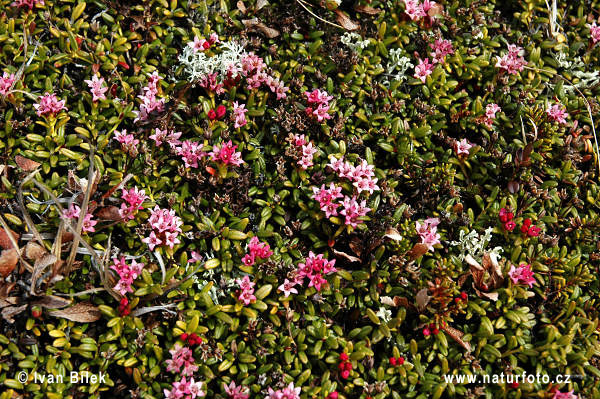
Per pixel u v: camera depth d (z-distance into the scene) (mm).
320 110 343
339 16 363
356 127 353
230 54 346
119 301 320
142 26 357
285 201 342
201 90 354
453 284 327
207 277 330
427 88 356
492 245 341
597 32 372
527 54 371
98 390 314
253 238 326
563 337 323
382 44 361
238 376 318
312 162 341
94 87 340
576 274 332
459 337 323
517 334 325
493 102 361
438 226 343
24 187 331
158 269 329
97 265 317
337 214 336
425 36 362
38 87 345
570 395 315
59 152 336
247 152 347
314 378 318
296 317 324
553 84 369
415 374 319
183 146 336
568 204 347
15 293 318
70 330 319
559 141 351
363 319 329
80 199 328
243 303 323
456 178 352
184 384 312
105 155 337
